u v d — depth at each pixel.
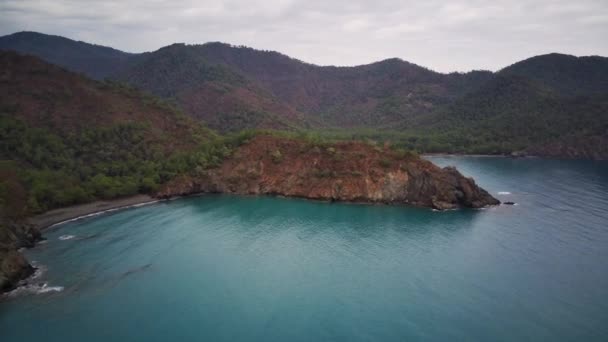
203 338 63.34
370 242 102.81
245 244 101.75
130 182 145.12
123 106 188.75
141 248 98.31
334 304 73.25
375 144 161.25
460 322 67.19
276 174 155.88
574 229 110.88
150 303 73.50
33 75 181.12
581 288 77.62
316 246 100.38
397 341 62.31
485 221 119.69
